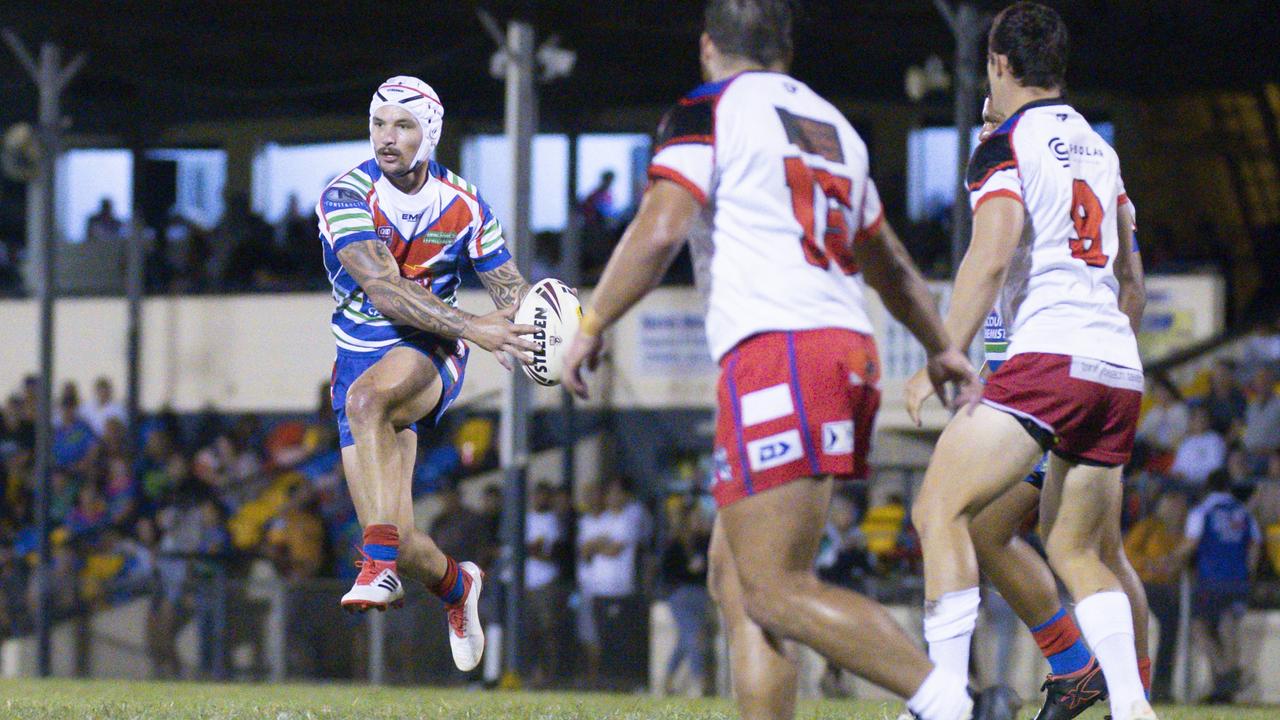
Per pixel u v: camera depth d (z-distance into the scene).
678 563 36.81
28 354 58.47
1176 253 53.78
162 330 57.47
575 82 59.03
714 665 36.19
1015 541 14.16
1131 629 12.82
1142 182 59.16
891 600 35.53
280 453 52.31
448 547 41.84
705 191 10.12
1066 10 49.16
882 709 18.41
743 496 10.16
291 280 57.78
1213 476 34.53
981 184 12.82
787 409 10.04
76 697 21.05
